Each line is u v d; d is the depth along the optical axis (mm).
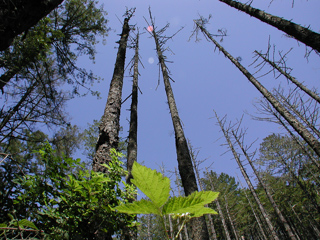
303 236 18469
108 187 1441
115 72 4035
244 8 4332
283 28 3424
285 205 14789
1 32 1606
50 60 5645
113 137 2678
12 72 4133
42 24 4066
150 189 289
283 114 5359
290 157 11445
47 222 1176
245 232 22281
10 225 1020
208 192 318
